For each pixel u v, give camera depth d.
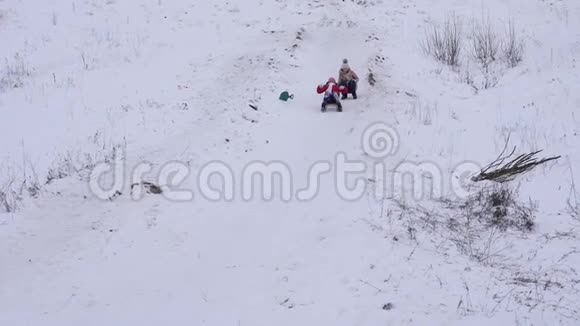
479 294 7.02
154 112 12.65
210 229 9.09
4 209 8.95
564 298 6.84
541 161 10.26
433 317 6.60
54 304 7.27
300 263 8.00
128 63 15.46
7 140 11.32
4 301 7.23
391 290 7.17
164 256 8.37
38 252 8.21
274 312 6.95
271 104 13.71
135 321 6.93
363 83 14.91
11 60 15.62
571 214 8.95
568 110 12.48
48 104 12.98
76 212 9.14
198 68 15.09
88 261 8.17
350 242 8.36
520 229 8.69
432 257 7.93
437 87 14.38
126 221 9.14
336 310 6.88
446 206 9.48
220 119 12.69
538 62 15.18
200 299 7.36
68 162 10.30
